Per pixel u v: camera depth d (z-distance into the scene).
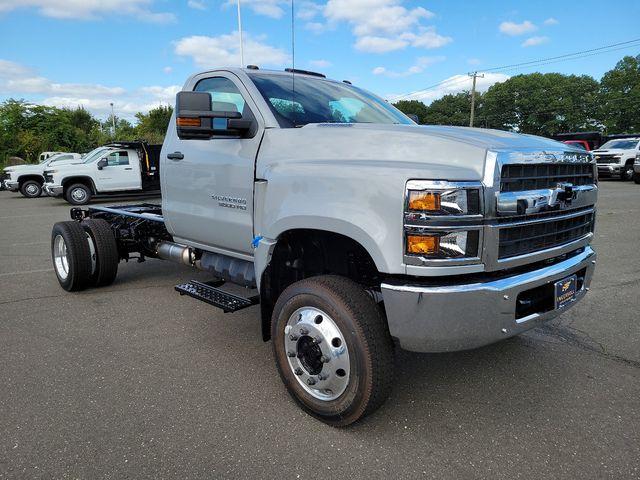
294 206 2.86
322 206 2.70
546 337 4.09
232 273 3.94
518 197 2.51
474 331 2.45
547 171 2.76
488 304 2.44
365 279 3.05
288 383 2.93
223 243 3.89
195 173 4.02
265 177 3.21
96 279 5.48
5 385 3.28
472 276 2.50
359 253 2.98
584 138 26.94
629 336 4.11
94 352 3.83
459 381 3.34
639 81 67.00
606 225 9.77
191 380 3.36
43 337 4.15
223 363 3.63
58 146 40.31
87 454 2.53
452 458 2.51
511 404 3.04
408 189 2.38
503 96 81.62
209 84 4.05
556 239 2.89
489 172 2.41
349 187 2.60
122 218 5.84
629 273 6.07
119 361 3.66
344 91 4.17
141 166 17.58
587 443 2.62
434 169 2.41
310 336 2.75
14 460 2.48
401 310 2.44
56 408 2.98
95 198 17.89
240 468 2.43
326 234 2.93
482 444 2.62
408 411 2.96
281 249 3.18
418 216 2.35
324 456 2.53
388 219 2.44
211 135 3.36
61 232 5.37
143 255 5.90
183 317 4.65
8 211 15.29
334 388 2.69
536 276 2.66
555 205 2.72
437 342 2.45
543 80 80.50
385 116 4.07
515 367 3.54
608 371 3.48
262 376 3.42
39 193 21.17
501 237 2.49
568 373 3.45
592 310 4.73
